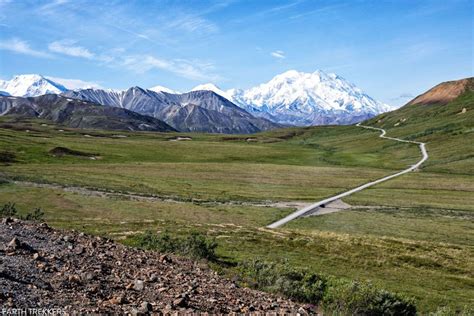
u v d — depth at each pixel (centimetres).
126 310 1045
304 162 19262
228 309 1255
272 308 1390
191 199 9888
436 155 18338
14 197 8062
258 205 9650
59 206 7669
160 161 17975
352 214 8912
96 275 1291
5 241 1483
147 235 3181
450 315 2395
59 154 16525
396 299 2019
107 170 13850
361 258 4544
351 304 1891
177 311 1104
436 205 10169
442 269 4500
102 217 7075
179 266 1808
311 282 2108
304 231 6088
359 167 17162
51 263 1307
